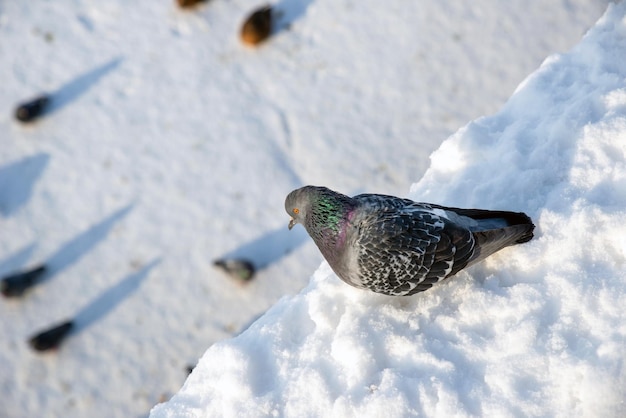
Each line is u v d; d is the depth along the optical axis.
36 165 15.37
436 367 4.34
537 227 4.80
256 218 14.18
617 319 4.13
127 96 15.62
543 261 4.64
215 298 13.77
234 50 15.69
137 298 14.07
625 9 5.95
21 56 16.28
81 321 14.09
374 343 4.57
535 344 4.21
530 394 4.04
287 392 4.52
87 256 14.55
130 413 13.28
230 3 16.12
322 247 4.92
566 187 4.94
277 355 4.71
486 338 4.40
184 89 15.49
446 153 5.68
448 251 4.55
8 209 15.14
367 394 4.34
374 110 14.63
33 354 13.91
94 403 13.47
